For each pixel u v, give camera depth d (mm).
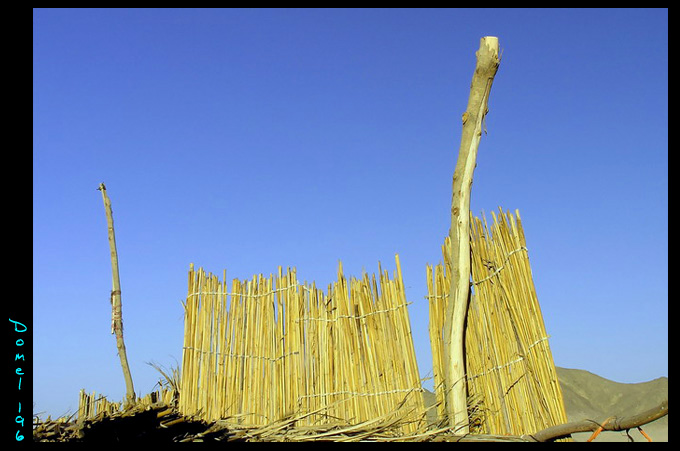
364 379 5648
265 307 6137
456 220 5367
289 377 5871
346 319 5871
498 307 5336
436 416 5371
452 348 5250
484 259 5477
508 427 5109
